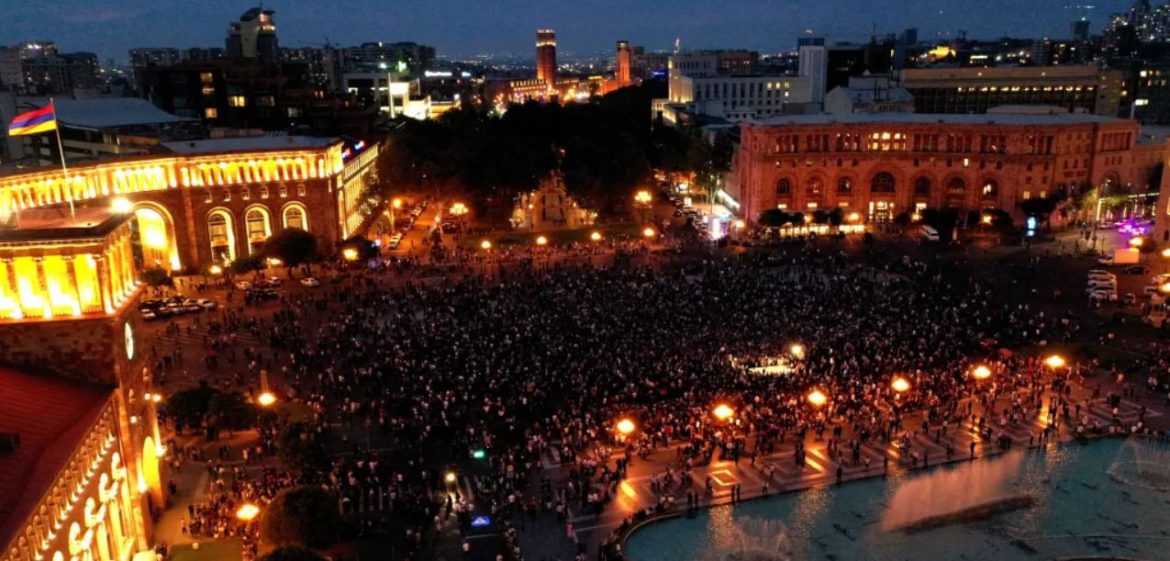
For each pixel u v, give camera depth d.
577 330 80.44
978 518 53.53
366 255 113.44
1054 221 132.75
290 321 89.12
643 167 141.00
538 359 72.81
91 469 45.34
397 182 138.25
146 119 154.12
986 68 194.50
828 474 58.97
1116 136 133.75
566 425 63.19
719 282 98.56
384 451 60.94
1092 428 64.12
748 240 127.19
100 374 50.38
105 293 50.38
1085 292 97.56
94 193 105.25
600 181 136.25
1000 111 154.25
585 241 128.12
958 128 134.12
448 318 85.88
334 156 124.88
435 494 55.16
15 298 49.38
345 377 73.06
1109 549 50.16
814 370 71.75
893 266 108.19
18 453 39.91
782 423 64.44
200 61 184.25
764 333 79.38
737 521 53.31
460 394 67.69
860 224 136.00
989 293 94.31
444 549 49.69
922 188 138.62
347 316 89.75
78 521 42.72
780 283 98.00
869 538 51.41
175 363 77.62
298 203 121.50
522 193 148.62
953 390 69.38
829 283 99.56
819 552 50.00
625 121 183.50
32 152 170.62
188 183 113.81
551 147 163.00
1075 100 189.62
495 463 59.16
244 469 59.47
